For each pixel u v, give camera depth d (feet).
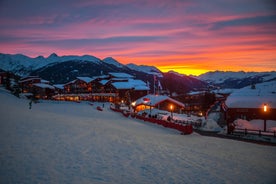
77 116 124.98
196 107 273.13
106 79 356.38
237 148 61.21
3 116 79.92
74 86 370.53
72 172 30.81
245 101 129.29
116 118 135.64
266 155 53.52
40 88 334.44
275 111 117.60
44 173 29.55
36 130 58.59
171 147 52.70
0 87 259.60
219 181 32.22
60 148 41.93
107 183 28.53
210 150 54.39
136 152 44.27
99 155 39.73
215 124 110.93
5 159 33.01
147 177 31.63
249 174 36.50
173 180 31.27
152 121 117.39
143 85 336.08
